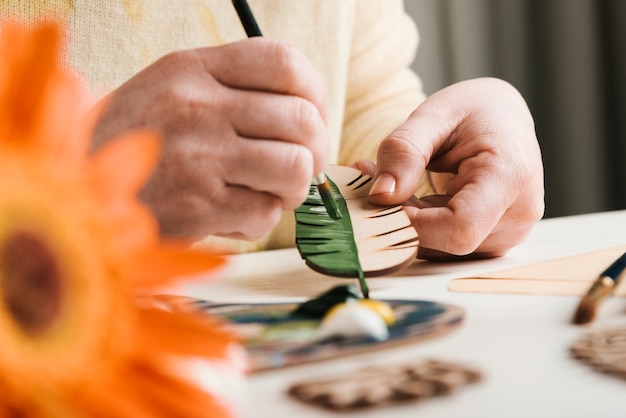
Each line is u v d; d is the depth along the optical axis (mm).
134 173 200
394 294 487
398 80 1189
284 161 485
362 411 240
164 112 491
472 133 669
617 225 837
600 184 1829
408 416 235
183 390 191
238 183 501
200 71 498
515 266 581
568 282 463
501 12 1767
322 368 292
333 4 1078
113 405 179
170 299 251
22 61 183
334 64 1085
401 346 322
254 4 1021
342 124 1155
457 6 1729
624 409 239
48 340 176
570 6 1788
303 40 1063
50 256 179
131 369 190
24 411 170
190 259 198
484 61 1756
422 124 663
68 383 176
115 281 191
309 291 542
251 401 254
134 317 192
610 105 1830
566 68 1798
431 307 380
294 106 488
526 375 275
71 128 193
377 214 594
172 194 498
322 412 240
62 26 191
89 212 189
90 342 183
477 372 279
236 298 520
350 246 525
